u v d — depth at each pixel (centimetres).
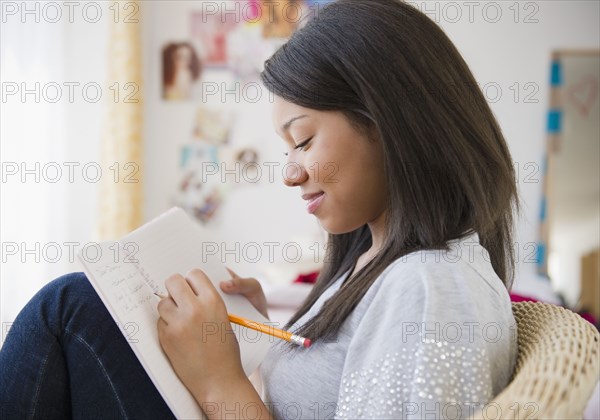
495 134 73
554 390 56
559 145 327
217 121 334
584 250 324
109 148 302
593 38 321
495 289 68
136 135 304
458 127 68
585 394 57
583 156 326
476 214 68
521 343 72
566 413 55
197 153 335
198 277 74
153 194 335
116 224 301
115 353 76
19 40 248
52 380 76
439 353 59
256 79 333
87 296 78
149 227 83
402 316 61
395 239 69
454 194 68
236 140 335
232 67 333
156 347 70
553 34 323
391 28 68
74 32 312
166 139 334
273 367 79
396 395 59
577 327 64
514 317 76
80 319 76
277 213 336
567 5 321
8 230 242
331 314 71
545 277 314
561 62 324
